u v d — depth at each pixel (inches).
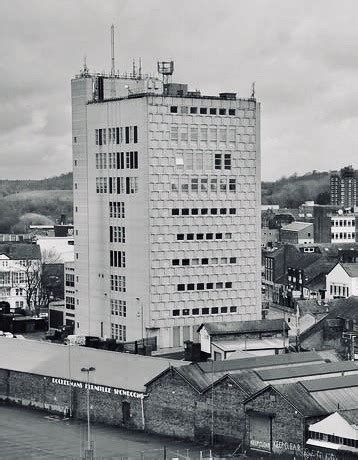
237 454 6220.5
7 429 6963.6
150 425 6811.0
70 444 6545.3
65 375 7445.9
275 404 6127.0
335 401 6161.4
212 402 6456.7
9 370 7819.9
